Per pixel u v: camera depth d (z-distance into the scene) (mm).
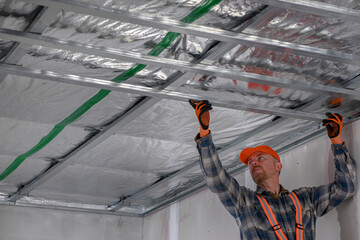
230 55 3885
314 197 4402
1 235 7137
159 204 7465
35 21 3471
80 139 5371
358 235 4363
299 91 4344
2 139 5367
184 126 5051
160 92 4320
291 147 5301
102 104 4637
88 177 6504
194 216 6684
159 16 3459
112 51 3752
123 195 7285
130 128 5129
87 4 3305
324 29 3559
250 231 4168
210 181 4219
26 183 6805
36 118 4895
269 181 4469
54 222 7453
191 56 3902
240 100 4504
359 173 4453
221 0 3312
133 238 7785
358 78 4125
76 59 3953
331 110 4609
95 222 7664
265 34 3617
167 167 6141
